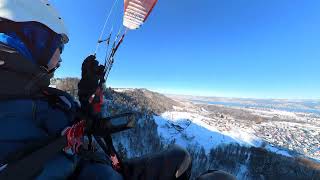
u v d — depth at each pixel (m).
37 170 1.50
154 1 2.12
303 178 89.62
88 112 1.91
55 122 1.75
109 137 2.12
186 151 2.40
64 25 2.01
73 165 1.85
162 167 2.22
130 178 2.16
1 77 1.53
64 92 1.87
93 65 1.95
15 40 1.64
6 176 1.41
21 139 1.60
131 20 2.13
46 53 1.80
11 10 1.63
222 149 118.81
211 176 2.21
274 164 99.50
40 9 1.79
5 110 1.57
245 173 90.69
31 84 1.65
